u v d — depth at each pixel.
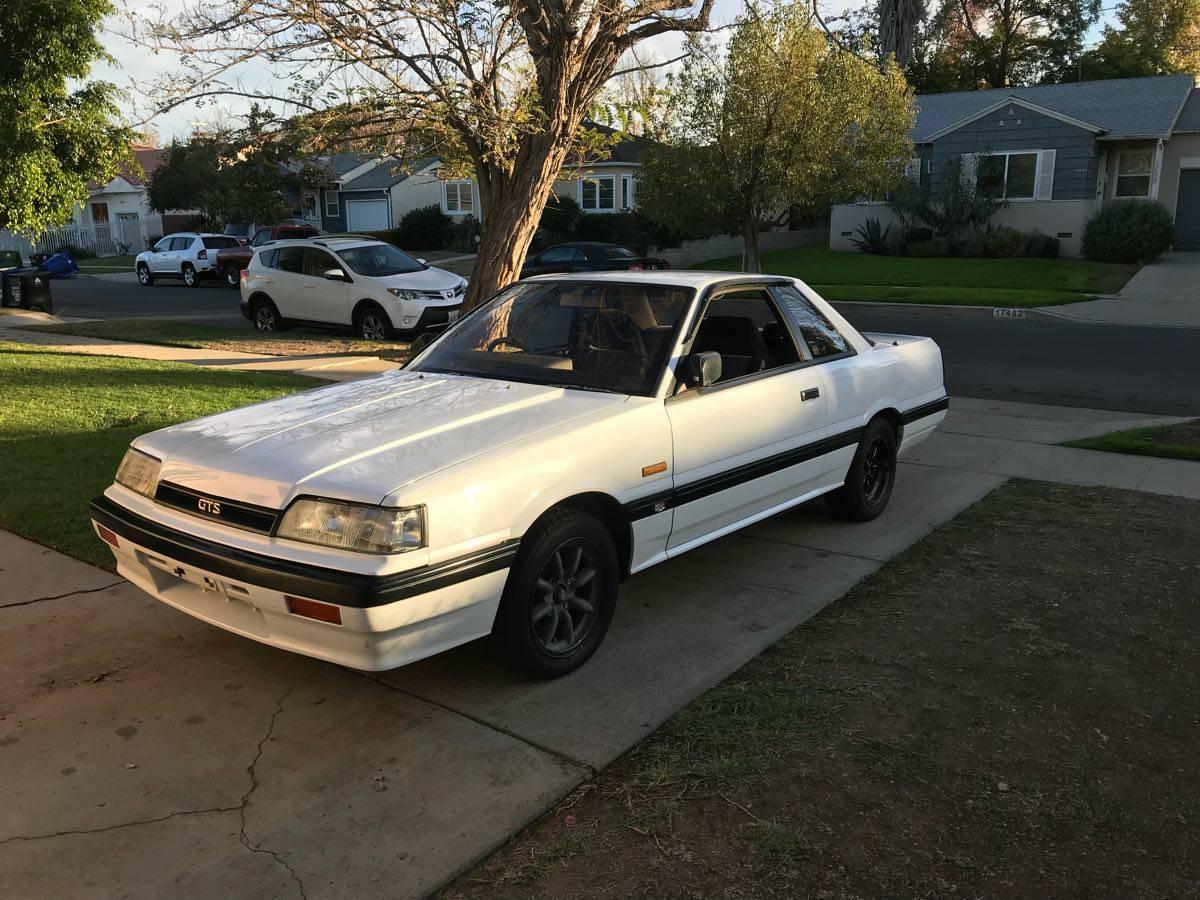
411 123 9.77
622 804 2.95
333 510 3.15
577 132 10.15
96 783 3.05
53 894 2.56
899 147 21.48
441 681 3.75
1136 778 3.06
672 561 5.08
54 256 33.03
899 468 7.00
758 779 3.06
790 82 19.72
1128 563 4.94
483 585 3.32
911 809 2.91
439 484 3.22
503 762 3.18
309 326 15.67
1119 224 24.52
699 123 20.97
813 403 4.97
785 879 2.61
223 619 3.48
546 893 2.57
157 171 38.41
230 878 2.62
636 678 3.76
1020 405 9.42
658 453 4.02
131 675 3.78
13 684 3.69
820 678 3.73
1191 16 40.31
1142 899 2.52
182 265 28.95
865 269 25.70
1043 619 4.26
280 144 9.89
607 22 9.09
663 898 2.54
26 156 13.25
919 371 6.04
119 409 8.46
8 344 14.18
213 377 10.53
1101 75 41.66
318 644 3.22
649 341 4.34
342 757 3.21
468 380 4.41
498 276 10.17
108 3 13.70
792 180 20.67
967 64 43.44
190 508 3.49
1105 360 12.20
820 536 5.46
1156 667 3.80
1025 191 27.06
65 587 4.62
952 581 4.73
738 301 5.13
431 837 2.80
